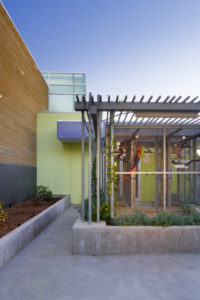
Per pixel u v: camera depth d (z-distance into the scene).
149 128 5.77
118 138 6.15
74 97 13.24
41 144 9.88
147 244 3.82
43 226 5.63
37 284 2.79
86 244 3.79
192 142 6.53
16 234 3.88
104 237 3.79
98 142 4.25
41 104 10.91
